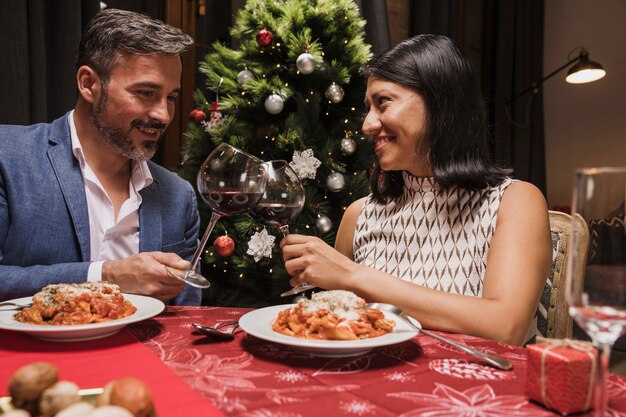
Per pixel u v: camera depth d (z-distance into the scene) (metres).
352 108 2.18
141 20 1.29
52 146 1.36
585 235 0.52
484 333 0.90
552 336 1.29
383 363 0.71
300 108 2.05
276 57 2.14
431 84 1.20
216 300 2.23
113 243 1.43
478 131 1.26
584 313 0.51
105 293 0.86
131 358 0.71
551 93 5.38
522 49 4.98
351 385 0.62
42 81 2.13
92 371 0.65
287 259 1.00
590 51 5.11
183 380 0.62
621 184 0.51
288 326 0.78
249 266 2.13
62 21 2.21
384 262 1.35
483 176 1.24
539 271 1.04
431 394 0.59
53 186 1.32
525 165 5.01
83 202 1.34
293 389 0.60
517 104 4.94
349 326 0.73
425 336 0.86
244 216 2.10
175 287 1.03
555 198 5.38
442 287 1.23
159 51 1.28
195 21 3.02
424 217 1.32
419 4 4.00
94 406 0.45
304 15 2.12
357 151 2.21
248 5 2.17
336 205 2.20
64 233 1.32
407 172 1.37
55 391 0.44
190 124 2.22
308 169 1.98
